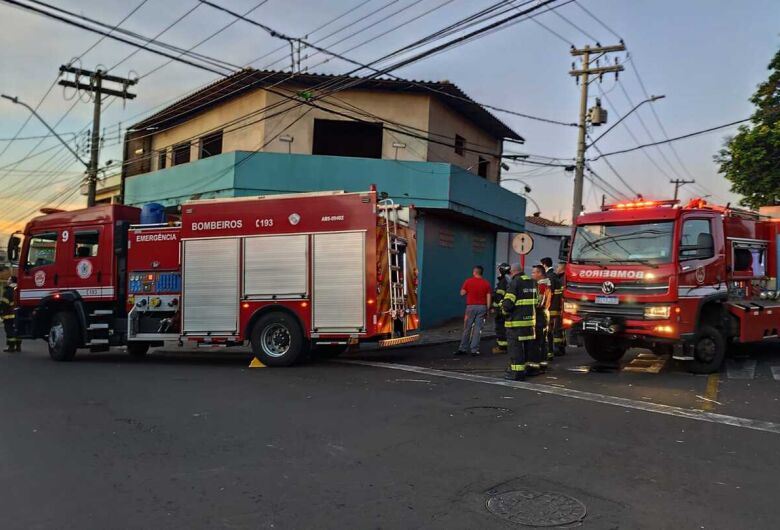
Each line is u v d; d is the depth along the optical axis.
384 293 10.42
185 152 24.17
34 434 5.98
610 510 4.13
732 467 5.03
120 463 5.09
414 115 19.25
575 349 13.27
